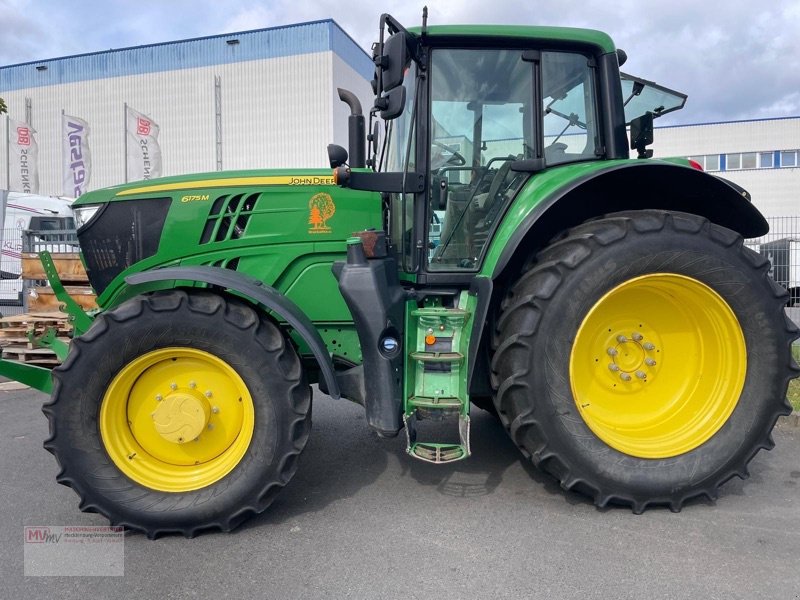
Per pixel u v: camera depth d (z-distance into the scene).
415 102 2.96
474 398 3.78
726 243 2.67
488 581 2.18
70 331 4.93
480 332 2.63
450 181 3.07
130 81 20.11
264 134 19.03
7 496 3.05
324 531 2.60
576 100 3.18
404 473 3.28
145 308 2.54
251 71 19.02
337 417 4.45
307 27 18.45
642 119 3.96
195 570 2.30
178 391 2.67
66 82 20.89
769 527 2.57
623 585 2.14
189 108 19.58
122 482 2.53
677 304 2.86
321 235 3.16
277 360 2.58
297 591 2.14
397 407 2.68
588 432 2.62
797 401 4.23
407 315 2.78
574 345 2.60
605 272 2.58
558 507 2.79
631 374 2.91
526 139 3.11
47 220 11.23
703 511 2.72
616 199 3.03
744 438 2.71
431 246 3.07
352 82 20.12
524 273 2.79
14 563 2.37
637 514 2.69
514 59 3.07
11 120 16.20
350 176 2.92
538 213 2.67
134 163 14.73
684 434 2.78
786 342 2.73
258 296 2.62
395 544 2.47
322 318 3.18
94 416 2.52
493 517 2.70
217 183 3.16
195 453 2.68
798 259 8.59
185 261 3.15
